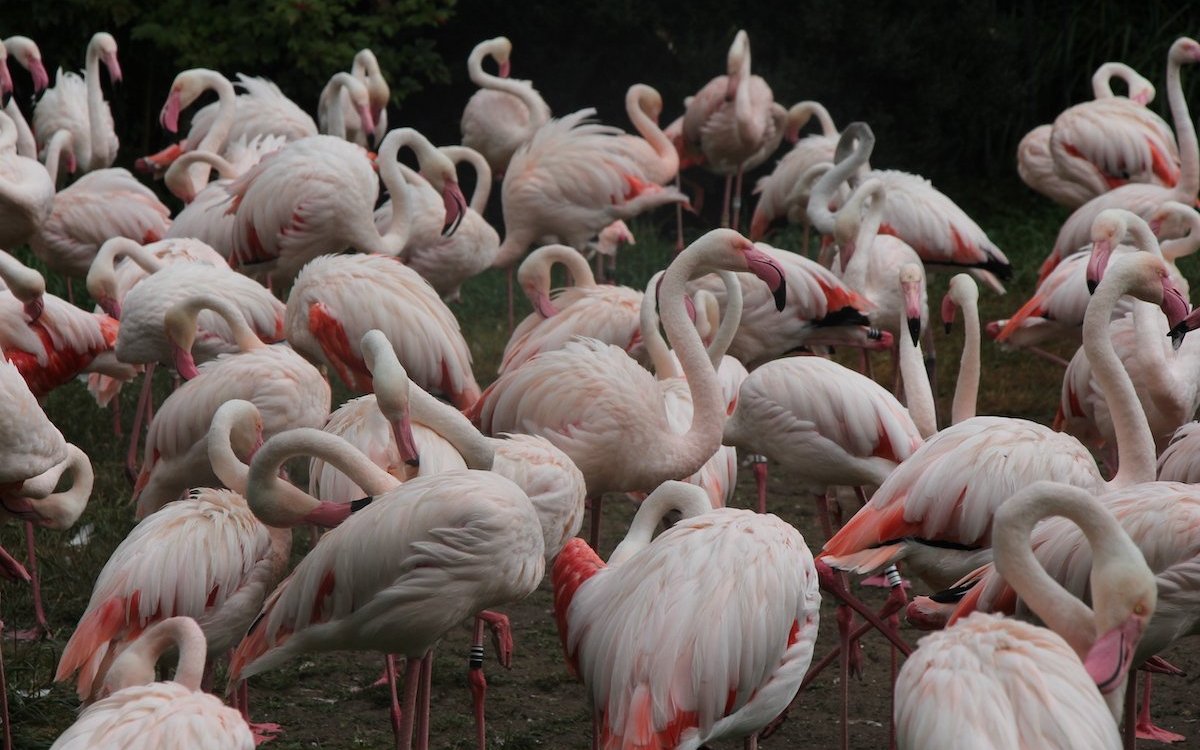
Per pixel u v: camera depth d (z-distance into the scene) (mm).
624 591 6211
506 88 19875
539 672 9023
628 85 24391
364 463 7133
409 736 6914
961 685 4750
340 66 22109
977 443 7246
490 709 8492
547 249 12797
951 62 23719
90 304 17484
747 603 6027
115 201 15031
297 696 8609
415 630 6672
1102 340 7965
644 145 18609
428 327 10672
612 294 11422
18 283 10242
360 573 6559
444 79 23312
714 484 9594
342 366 10688
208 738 4996
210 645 7090
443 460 7945
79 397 14094
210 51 21922
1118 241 9633
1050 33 25250
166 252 12477
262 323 11188
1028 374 15922
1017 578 5477
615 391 8898
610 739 5887
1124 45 24219
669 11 23609
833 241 15875
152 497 9453
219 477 7625
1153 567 6266
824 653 9367
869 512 7441
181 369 10109
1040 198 24094
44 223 13359
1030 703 4645
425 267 15281
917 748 4766
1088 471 7289
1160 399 9422
